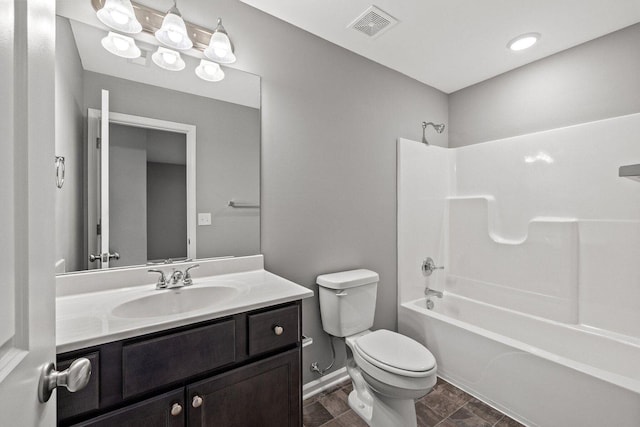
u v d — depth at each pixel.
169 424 0.94
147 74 1.39
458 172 2.70
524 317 2.12
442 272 2.72
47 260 0.55
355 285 1.82
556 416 1.50
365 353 1.54
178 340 0.95
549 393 1.53
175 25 1.30
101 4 1.28
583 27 1.84
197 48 1.51
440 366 2.07
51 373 0.54
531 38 1.94
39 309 0.51
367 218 2.19
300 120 1.85
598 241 1.88
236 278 1.49
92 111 1.27
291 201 1.81
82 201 1.24
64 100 1.21
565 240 1.99
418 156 2.49
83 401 0.80
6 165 0.40
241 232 1.64
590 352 1.82
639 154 1.72
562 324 1.96
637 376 1.64
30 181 0.47
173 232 1.45
